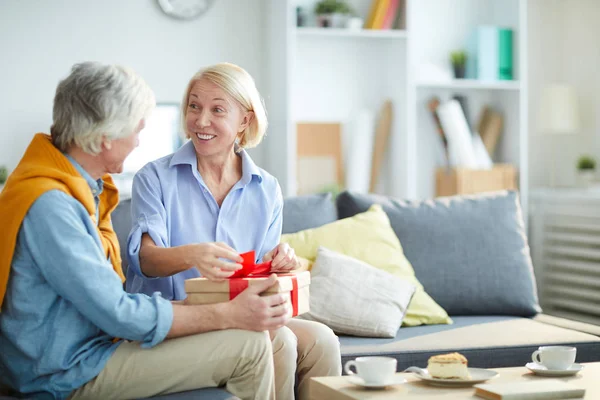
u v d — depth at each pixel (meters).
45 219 1.64
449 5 4.88
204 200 2.31
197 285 1.87
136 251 2.10
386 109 4.63
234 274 1.91
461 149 4.65
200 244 1.93
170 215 2.26
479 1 4.93
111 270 1.70
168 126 4.44
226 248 1.92
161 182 2.27
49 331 1.70
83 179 1.74
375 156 4.66
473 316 3.07
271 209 2.38
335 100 4.69
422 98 4.85
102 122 1.73
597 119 5.05
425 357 2.50
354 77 4.71
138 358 1.74
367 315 2.67
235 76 2.27
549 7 5.25
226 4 4.56
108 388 1.74
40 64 4.28
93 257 1.68
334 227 2.97
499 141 4.88
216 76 2.26
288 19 4.23
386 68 4.70
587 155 5.12
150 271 2.05
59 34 4.30
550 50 5.26
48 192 1.66
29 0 4.25
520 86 4.71
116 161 1.82
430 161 4.88
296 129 4.60
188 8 4.47
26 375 1.72
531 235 4.94
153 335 1.73
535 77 5.26
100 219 2.00
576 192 4.65
